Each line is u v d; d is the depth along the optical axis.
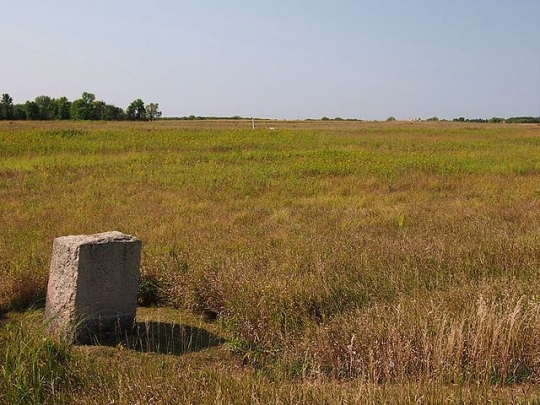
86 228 9.68
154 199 12.86
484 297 5.49
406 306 5.46
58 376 4.38
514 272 6.72
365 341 4.90
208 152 23.86
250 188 14.46
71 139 28.22
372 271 6.77
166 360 5.11
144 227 9.85
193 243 8.53
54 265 5.65
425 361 4.50
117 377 4.41
